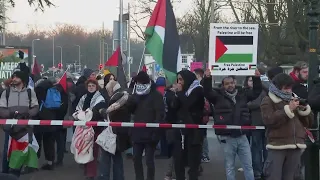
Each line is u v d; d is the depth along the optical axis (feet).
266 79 29.84
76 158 28.60
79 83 37.40
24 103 27.32
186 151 26.37
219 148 43.78
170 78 28.07
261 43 104.88
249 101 25.93
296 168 21.38
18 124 24.89
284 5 93.71
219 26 24.25
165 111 27.04
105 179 26.22
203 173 32.48
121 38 65.92
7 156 27.63
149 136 25.48
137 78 25.76
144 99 25.89
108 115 26.30
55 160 36.55
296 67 28.09
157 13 28.14
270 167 21.40
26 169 32.42
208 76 24.66
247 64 24.59
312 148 22.97
